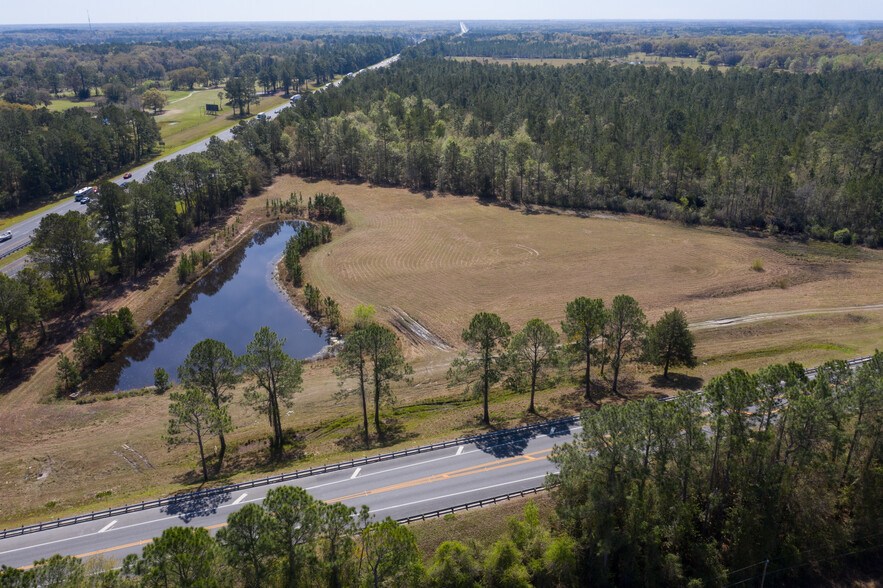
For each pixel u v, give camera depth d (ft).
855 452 156.25
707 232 415.23
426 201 491.31
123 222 334.85
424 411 221.46
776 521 144.97
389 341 199.72
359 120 613.52
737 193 424.87
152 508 159.84
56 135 465.47
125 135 531.50
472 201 492.13
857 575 147.64
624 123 535.19
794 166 446.19
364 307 282.77
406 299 316.19
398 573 123.75
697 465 153.28
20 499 172.76
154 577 102.32
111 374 252.62
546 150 503.20
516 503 156.66
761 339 264.31
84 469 187.32
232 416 221.46
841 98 606.96
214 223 433.48
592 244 392.68
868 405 142.92
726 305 301.84
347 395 212.43
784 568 144.56
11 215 412.16
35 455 193.77
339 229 427.33
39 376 243.40
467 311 301.84
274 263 377.91
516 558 133.08
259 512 113.80
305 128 545.44
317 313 309.63
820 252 374.84
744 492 146.51
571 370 244.42
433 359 260.62
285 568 118.32
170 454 196.34
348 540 122.72
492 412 213.66
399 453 181.57
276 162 562.66
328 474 173.17
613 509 138.82
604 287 326.24
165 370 256.73
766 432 141.28
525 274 345.72
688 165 456.86
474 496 160.76
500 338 203.21
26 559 140.36
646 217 449.89
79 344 252.21
